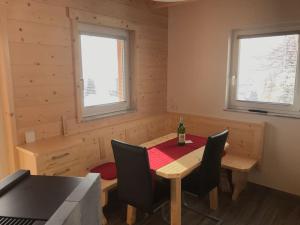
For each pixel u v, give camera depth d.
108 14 2.99
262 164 3.24
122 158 2.08
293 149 2.99
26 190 1.00
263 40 3.15
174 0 2.51
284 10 2.87
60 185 1.04
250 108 3.36
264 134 3.17
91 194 1.00
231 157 3.23
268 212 2.69
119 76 3.41
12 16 2.18
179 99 3.94
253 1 3.06
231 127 3.37
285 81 3.06
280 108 3.12
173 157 2.29
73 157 2.40
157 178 2.36
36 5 2.33
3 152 2.32
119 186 2.23
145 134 3.59
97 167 2.82
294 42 2.93
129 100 3.57
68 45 2.63
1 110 2.26
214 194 2.69
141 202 2.10
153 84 3.79
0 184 1.02
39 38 2.38
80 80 2.81
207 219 2.58
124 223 2.52
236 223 2.50
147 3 3.48
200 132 3.67
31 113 2.40
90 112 3.04
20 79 2.28
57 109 2.61
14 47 2.21
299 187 3.01
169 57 3.96
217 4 3.34
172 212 2.22
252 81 3.31
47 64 2.47
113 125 3.17
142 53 3.52
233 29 3.30
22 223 0.80
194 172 2.41
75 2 2.63
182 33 3.74
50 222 0.74
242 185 3.07
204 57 3.57
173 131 3.96
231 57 3.41
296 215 2.63
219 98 3.51
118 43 3.32
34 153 2.12
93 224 1.02
